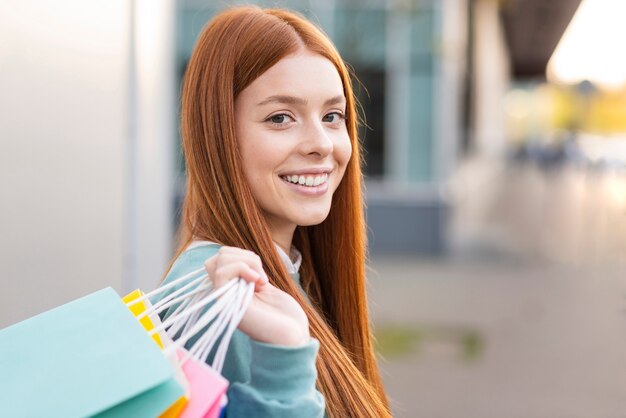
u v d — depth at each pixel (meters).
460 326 8.89
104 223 3.65
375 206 13.76
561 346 8.12
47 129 3.02
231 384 1.71
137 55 4.13
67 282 3.18
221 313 1.53
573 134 54.91
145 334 1.42
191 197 2.05
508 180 36.72
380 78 13.60
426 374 7.11
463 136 23.45
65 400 1.29
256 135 1.92
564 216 21.39
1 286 2.56
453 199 15.45
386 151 13.71
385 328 8.73
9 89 2.66
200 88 1.96
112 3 3.78
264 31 1.93
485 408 6.23
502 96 51.34
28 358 1.38
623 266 13.17
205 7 13.50
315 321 1.98
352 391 1.95
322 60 1.97
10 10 2.68
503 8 26.44
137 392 1.29
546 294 10.76
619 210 23.23
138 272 4.12
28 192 2.82
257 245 1.92
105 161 3.68
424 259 13.36
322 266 2.35
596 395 6.55
